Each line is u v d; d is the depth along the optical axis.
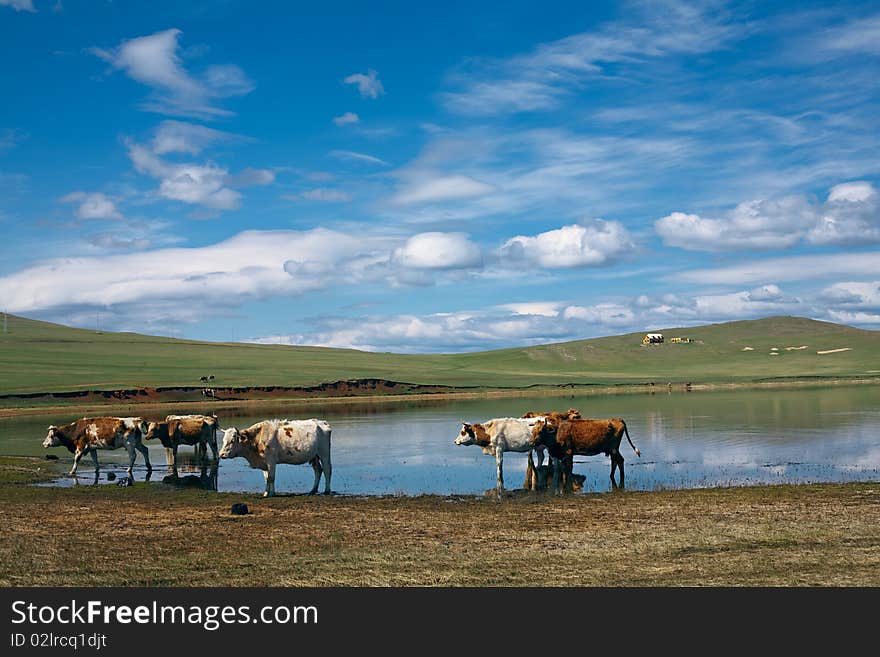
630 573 12.81
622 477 25.47
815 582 12.03
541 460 25.94
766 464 29.78
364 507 20.62
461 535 16.25
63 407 78.69
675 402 75.19
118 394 90.88
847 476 26.25
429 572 13.12
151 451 38.75
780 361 193.25
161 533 16.83
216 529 17.30
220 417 62.53
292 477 28.67
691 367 190.88
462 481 27.17
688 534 15.70
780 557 13.59
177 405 84.25
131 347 158.75
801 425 46.03
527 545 15.07
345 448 38.12
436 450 37.12
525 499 22.03
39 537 16.39
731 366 188.75
